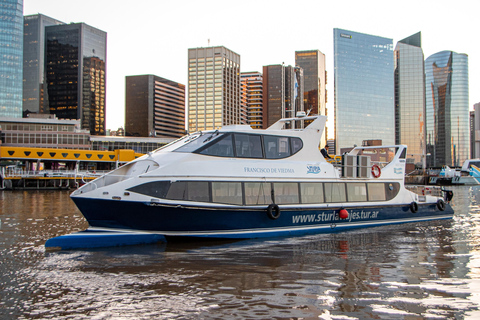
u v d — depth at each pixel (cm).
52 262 1225
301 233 1695
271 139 1650
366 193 1916
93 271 1130
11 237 1680
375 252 1399
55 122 12019
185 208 1410
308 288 993
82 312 838
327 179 1773
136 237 1451
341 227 1825
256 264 1215
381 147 2180
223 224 1503
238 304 883
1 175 5756
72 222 2173
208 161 1486
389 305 884
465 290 984
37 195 4666
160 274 1102
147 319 805
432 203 2220
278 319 807
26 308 860
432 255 1362
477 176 10294
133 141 12288
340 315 829
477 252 1413
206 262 1231
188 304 881
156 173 1402
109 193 1374
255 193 1563
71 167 7638
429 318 817
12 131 11756
